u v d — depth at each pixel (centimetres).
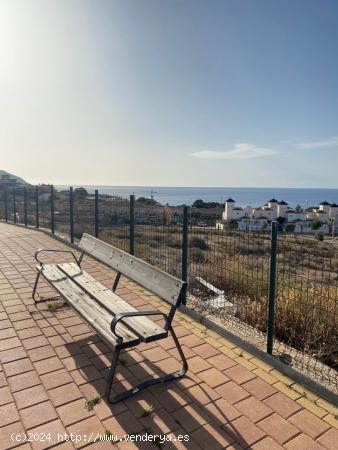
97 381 307
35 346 368
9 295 528
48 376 313
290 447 236
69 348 365
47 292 544
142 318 325
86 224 990
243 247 498
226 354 362
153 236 675
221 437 244
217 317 455
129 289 580
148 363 339
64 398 282
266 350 359
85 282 426
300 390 302
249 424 258
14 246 979
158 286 336
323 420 264
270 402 285
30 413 263
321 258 430
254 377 320
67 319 439
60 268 494
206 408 275
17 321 432
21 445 231
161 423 257
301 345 397
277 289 469
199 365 339
